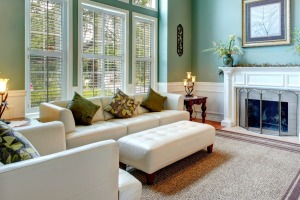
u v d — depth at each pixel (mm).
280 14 4668
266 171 2863
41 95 3760
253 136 4461
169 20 5457
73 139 2854
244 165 3045
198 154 3457
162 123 4055
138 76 5277
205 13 5828
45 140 2119
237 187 2473
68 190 1347
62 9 3959
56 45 3908
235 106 5270
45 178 1243
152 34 5527
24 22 3393
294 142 4078
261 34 4938
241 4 5191
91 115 3445
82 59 4270
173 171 2867
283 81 4473
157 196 2293
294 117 4512
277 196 2293
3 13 3180
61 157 1309
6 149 1320
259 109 5000
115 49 4801
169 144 2682
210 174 2781
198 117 6121
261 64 4914
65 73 4047
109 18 4664
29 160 1232
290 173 2803
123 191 1641
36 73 3688
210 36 5762
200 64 6000
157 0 5535
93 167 1459
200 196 2297
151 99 4531
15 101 3311
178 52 5750
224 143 4000
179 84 5828
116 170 1599
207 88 5906
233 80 5199
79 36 4168
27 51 3566
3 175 1094
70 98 4082
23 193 1166
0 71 3189
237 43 5309
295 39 4531
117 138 3344
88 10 4316
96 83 4508
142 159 2520
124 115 3920
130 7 4973
